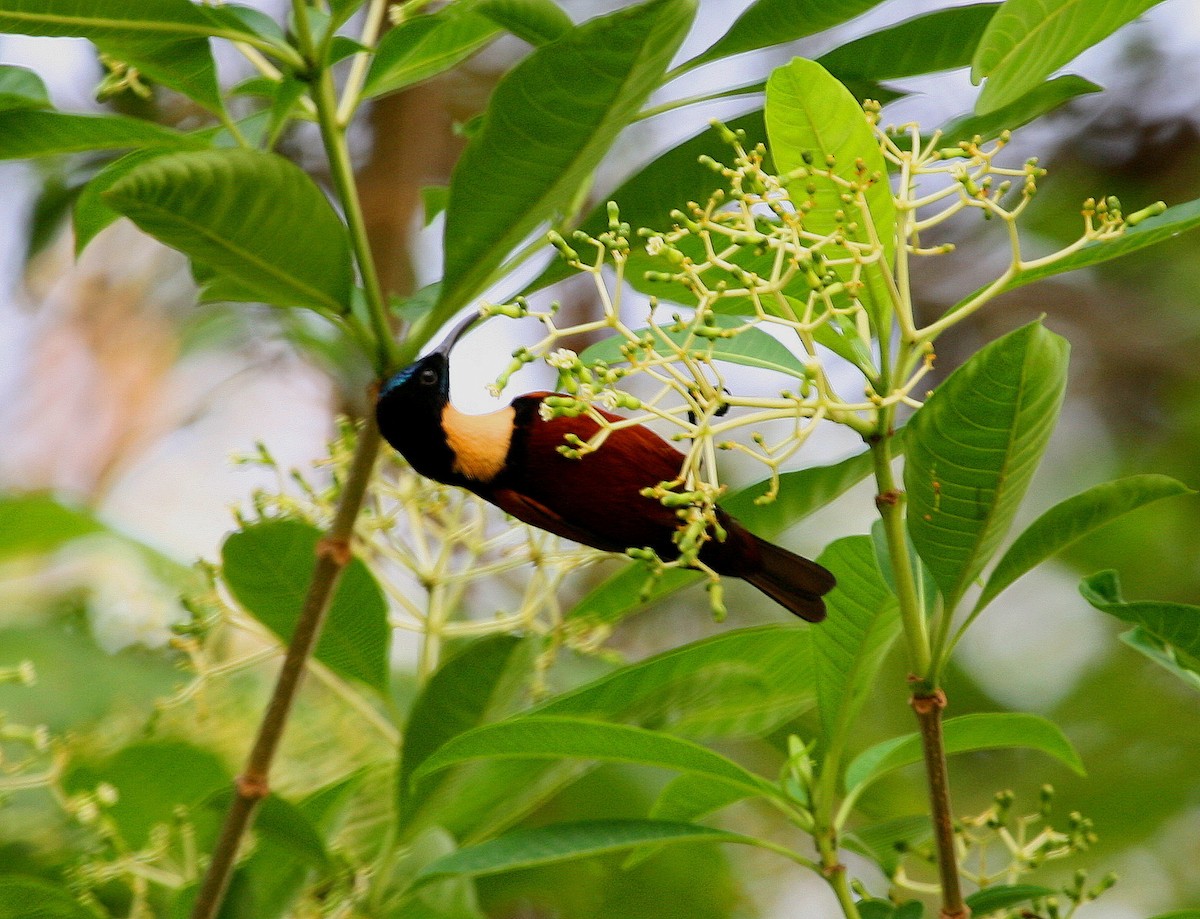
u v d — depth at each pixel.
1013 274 4.73
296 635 5.54
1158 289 14.92
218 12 5.58
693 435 4.74
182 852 6.97
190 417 13.95
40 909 5.96
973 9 6.25
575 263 4.84
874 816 8.67
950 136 6.25
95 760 7.89
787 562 6.62
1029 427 4.45
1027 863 6.13
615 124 5.13
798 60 4.66
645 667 5.89
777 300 4.91
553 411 4.71
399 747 6.20
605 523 6.68
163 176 4.79
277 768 8.41
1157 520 13.62
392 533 6.93
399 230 13.76
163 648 9.27
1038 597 13.53
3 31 5.57
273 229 5.18
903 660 11.80
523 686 6.79
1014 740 6.16
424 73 6.98
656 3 4.64
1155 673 12.91
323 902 6.51
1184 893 11.80
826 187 4.86
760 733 6.62
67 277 14.87
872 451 4.78
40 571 9.77
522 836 5.68
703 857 8.88
